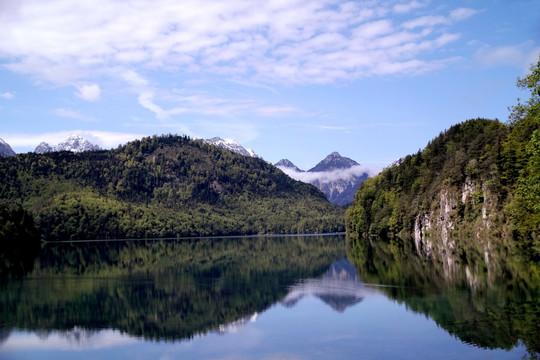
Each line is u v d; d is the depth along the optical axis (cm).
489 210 11138
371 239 18738
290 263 10462
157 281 7750
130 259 12600
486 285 5531
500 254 8344
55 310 5459
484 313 4266
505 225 10044
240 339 4072
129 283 7550
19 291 6806
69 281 7862
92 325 4731
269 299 5875
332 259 10819
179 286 7150
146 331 4462
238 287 6938
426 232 14838
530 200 5488
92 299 6141
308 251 14362
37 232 19212
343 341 3834
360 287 6316
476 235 11562
